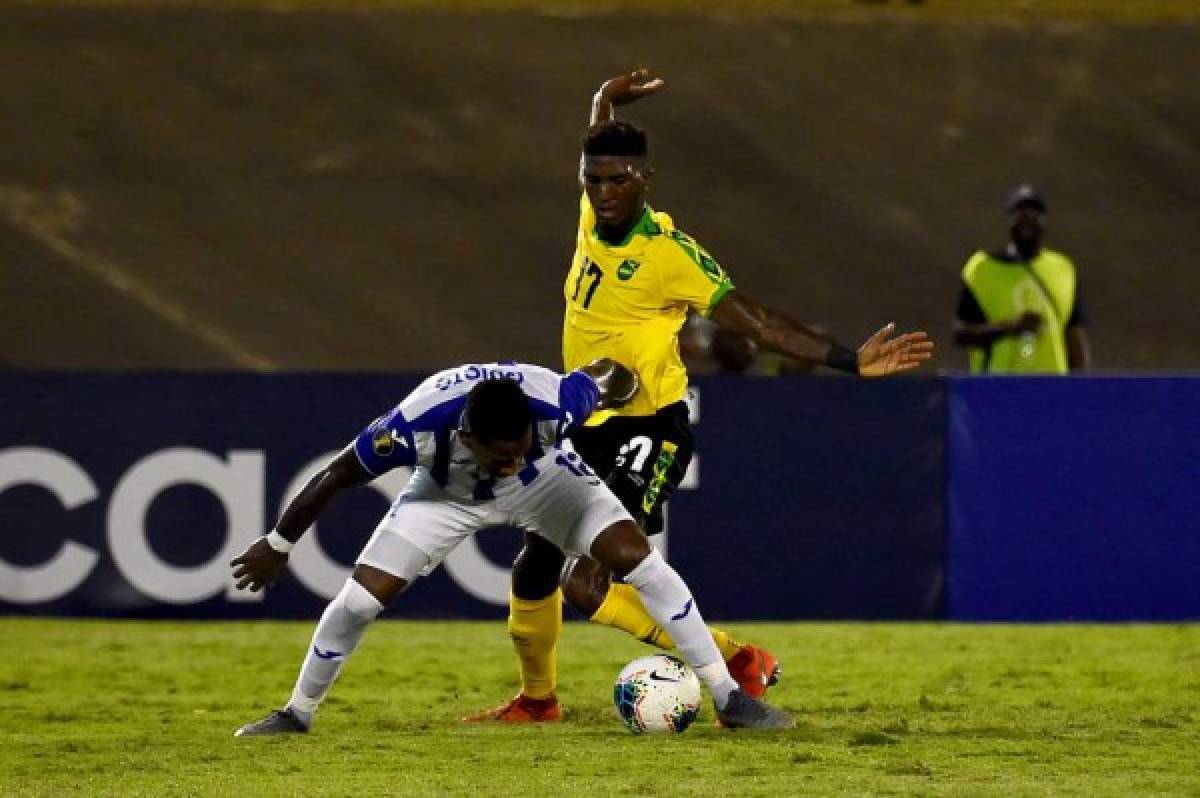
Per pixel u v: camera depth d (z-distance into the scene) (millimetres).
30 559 42406
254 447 42312
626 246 28125
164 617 42406
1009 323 47812
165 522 42375
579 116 92938
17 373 42250
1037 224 48406
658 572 26625
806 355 27031
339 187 88688
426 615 43031
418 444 25141
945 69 97312
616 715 29906
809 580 42781
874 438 42781
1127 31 101062
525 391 25328
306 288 82750
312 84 93750
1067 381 42938
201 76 93938
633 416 28891
